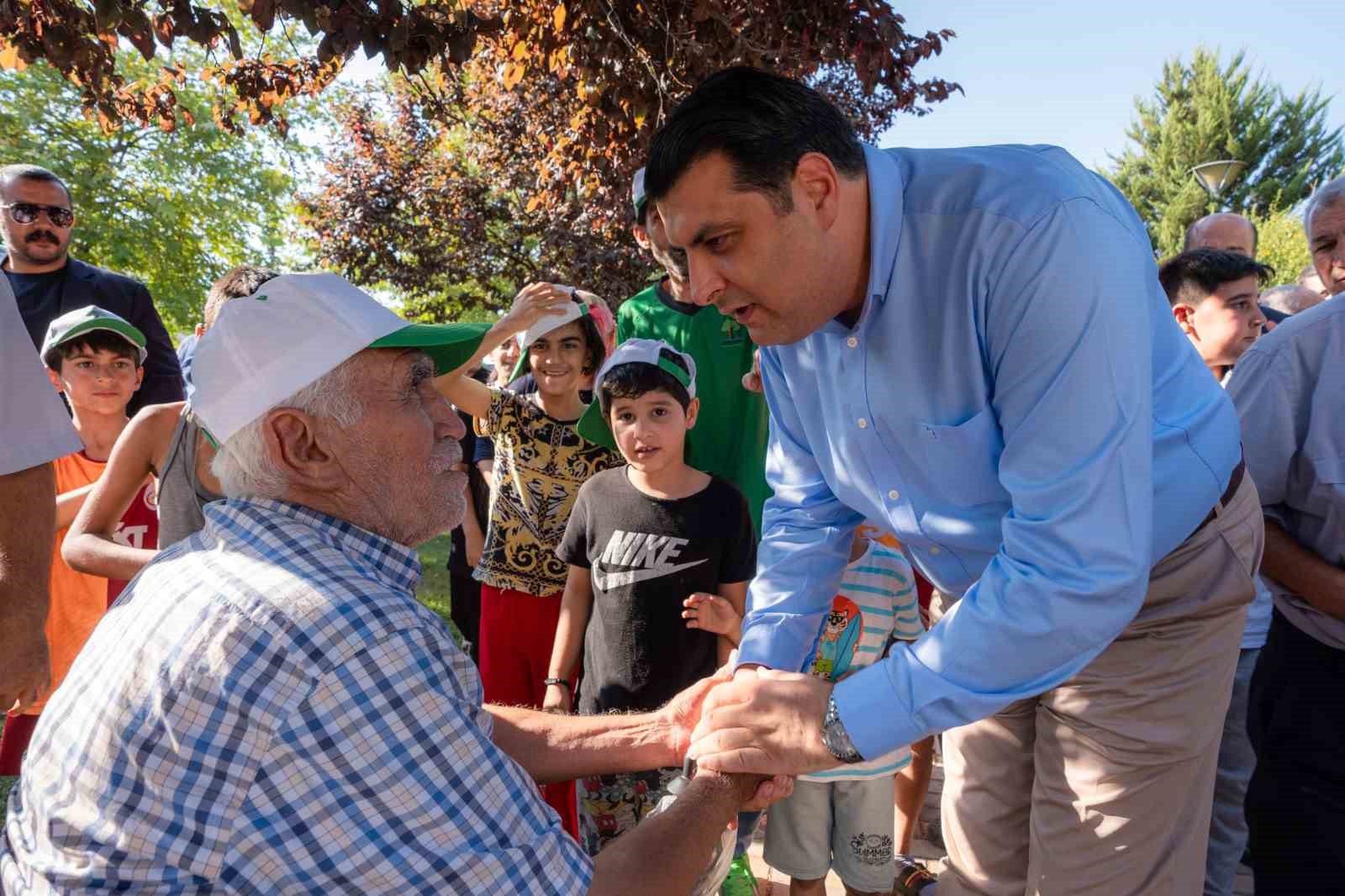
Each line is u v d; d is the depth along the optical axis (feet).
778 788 5.64
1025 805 6.65
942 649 4.96
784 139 4.54
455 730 4.03
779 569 6.70
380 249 36.06
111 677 4.03
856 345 5.37
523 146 32.09
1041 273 4.63
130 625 4.16
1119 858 5.91
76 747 3.99
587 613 9.31
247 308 4.62
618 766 6.05
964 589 6.28
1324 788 7.04
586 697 8.75
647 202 7.99
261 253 48.01
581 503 9.15
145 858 3.74
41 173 13.16
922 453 5.50
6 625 6.99
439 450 4.85
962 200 4.89
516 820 4.09
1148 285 5.45
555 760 6.05
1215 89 128.16
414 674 3.99
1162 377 5.55
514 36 13.38
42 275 13.46
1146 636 5.74
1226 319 10.02
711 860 5.36
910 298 5.08
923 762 10.16
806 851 8.73
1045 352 4.67
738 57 12.51
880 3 12.84
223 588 4.06
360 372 4.57
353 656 3.90
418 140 36.42
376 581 4.28
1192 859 5.98
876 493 5.93
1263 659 7.59
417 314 39.70
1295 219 87.71
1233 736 9.23
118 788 3.83
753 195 4.55
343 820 3.77
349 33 9.79
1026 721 6.60
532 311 9.84
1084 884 6.03
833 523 6.72
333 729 3.80
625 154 14.39
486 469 14.28
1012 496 4.98
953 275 4.93
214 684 3.81
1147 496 4.73
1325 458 6.76
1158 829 5.87
